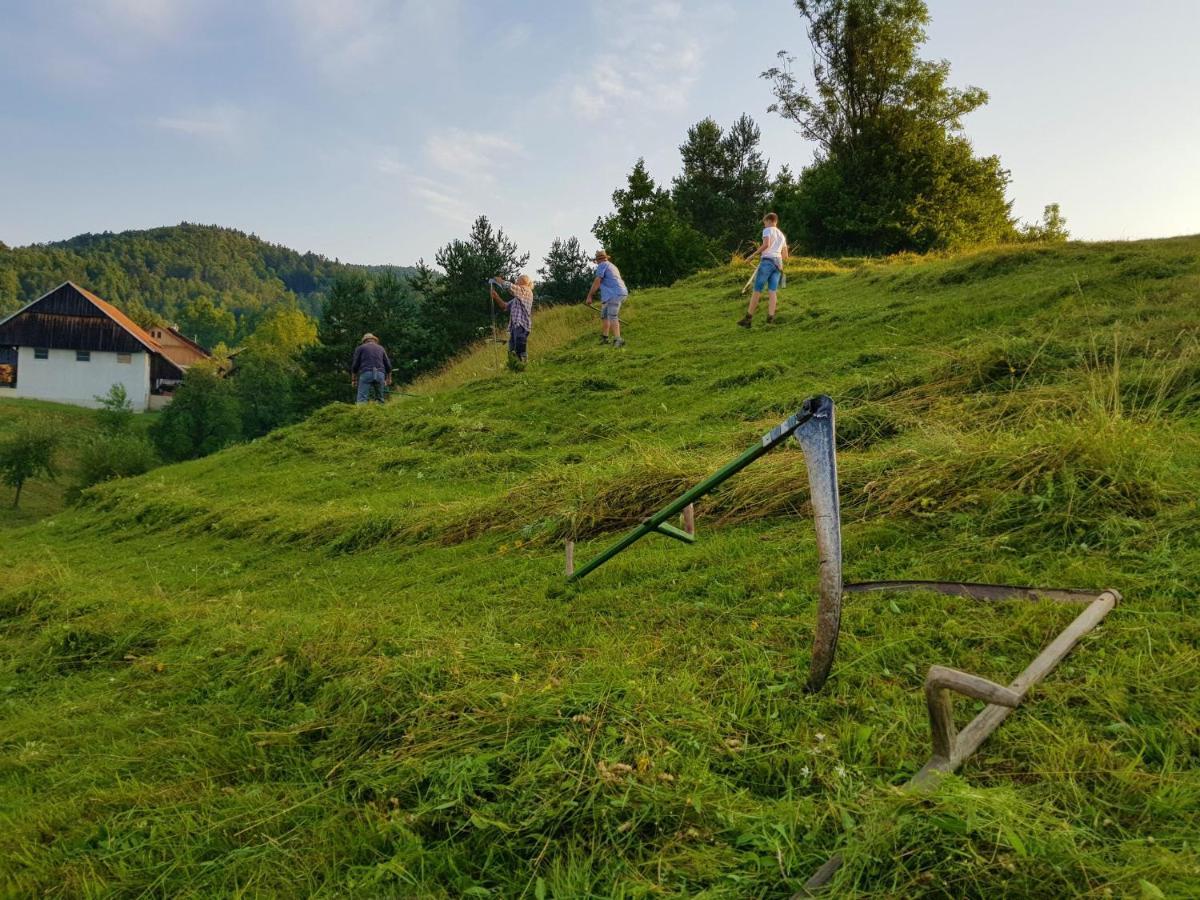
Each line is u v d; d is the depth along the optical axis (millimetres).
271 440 13734
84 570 8484
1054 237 35375
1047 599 3477
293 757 3328
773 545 4965
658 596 4516
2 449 36688
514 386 13492
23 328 59562
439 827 2646
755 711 3059
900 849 2125
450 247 38312
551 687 3230
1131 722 2670
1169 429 5273
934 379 7664
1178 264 10516
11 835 3074
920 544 4465
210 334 146500
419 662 3682
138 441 37281
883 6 30391
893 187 29859
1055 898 1944
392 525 7488
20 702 4793
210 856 2779
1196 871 1947
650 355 13586
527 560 5949
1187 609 3283
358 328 39406
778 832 2314
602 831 2467
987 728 2609
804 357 11094
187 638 5195
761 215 41250
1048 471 4625
